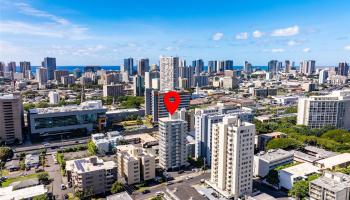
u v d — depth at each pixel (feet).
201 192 572.10
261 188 611.06
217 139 581.94
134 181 624.18
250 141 542.57
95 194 575.38
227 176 558.15
